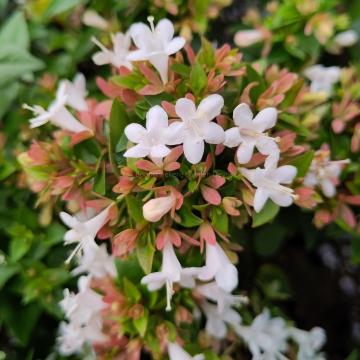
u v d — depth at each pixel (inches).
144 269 6.6
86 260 7.6
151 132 6.1
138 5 8.8
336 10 9.6
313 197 7.3
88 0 8.9
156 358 7.5
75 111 8.1
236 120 6.4
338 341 11.2
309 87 8.8
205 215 6.8
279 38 8.7
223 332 7.9
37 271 8.4
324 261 11.7
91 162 7.4
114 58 7.5
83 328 7.7
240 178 6.7
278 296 9.2
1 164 8.7
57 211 8.6
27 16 9.5
